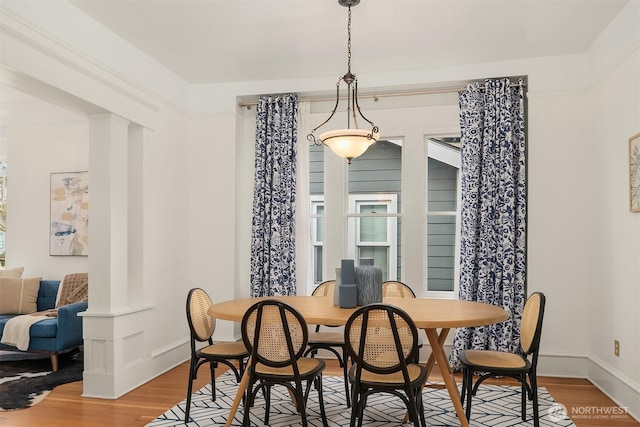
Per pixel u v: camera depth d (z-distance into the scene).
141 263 4.00
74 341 4.47
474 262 4.28
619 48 3.37
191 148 4.86
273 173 4.71
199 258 4.80
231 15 3.36
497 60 4.25
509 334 4.11
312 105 4.92
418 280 4.67
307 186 4.75
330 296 3.73
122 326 3.72
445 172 4.73
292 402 3.48
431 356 3.44
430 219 4.74
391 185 4.83
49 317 4.57
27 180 5.62
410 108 4.71
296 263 4.71
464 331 4.23
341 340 3.54
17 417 3.22
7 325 4.45
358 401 2.54
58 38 3.03
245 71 4.50
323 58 4.18
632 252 3.21
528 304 3.03
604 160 3.71
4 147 6.21
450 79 4.38
